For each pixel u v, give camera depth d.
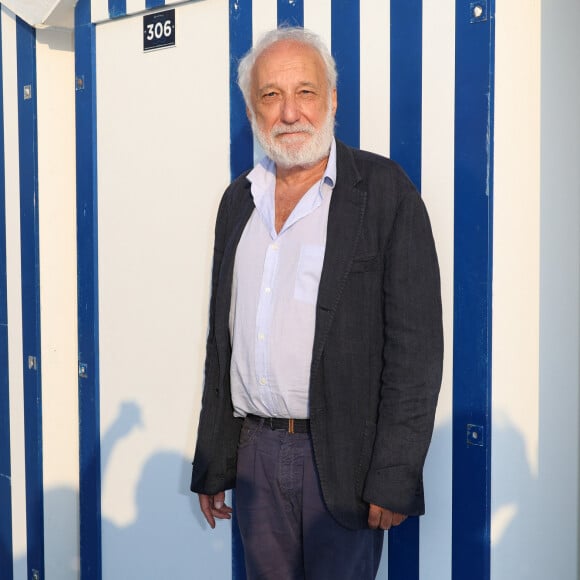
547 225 2.36
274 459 2.20
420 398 2.01
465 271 2.21
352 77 2.41
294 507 2.21
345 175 2.14
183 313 2.86
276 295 2.16
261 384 2.18
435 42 2.24
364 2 2.37
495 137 2.18
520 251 2.27
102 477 3.15
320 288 2.09
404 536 2.37
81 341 3.18
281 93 2.16
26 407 3.42
